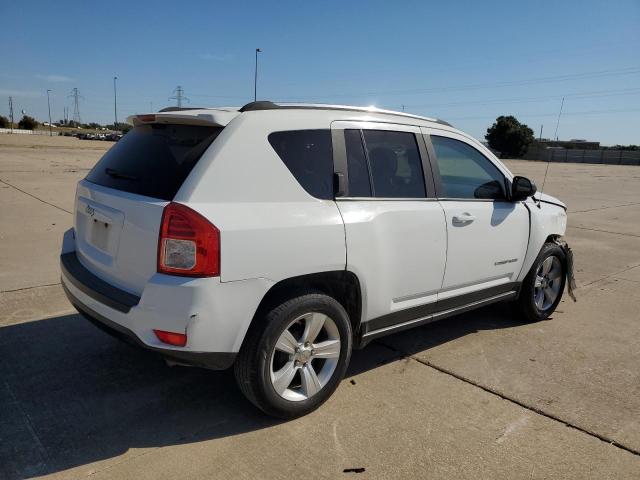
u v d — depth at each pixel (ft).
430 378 12.60
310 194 10.44
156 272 9.07
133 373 12.19
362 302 11.28
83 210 11.50
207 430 10.07
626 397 12.04
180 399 11.16
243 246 9.18
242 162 9.62
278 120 10.34
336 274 10.74
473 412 11.11
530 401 11.68
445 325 16.38
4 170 58.90
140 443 9.58
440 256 12.79
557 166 147.33
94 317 10.23
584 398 11.91
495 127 217.36
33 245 23.52
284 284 10.08
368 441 9.90
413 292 12.42
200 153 9.48
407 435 10.15
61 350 13.20
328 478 8.80
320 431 10.18
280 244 9.62
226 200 9.36
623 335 15.98
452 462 9.39
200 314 8.89
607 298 19.90
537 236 15.70
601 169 140.87
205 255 8.86
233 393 11.51
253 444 9.67
